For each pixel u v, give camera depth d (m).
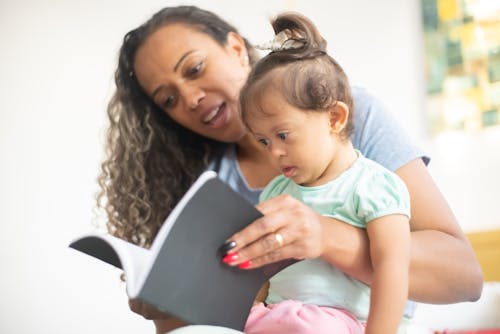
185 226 0.80
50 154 2.98
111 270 2.93
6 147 2.98
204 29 1.37
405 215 1.01
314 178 1.09
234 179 1.40
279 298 1.10
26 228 2.95
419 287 1.08
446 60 2.73
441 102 2.74
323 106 1.03
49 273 2.93
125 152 1.54
